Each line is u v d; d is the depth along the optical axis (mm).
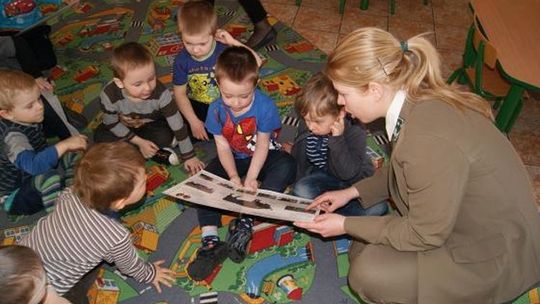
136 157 1530
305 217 1656
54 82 2867
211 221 1992
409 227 1395
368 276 1562
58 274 1536
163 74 2934
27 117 1970
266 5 3723
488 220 1362
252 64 1774
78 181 1476
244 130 1971
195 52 2152
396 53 1255
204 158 2424
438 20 3688
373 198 1835
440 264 1463
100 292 1830
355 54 1255
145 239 2025
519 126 2697
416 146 1256
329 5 3764
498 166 1294
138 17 3475
